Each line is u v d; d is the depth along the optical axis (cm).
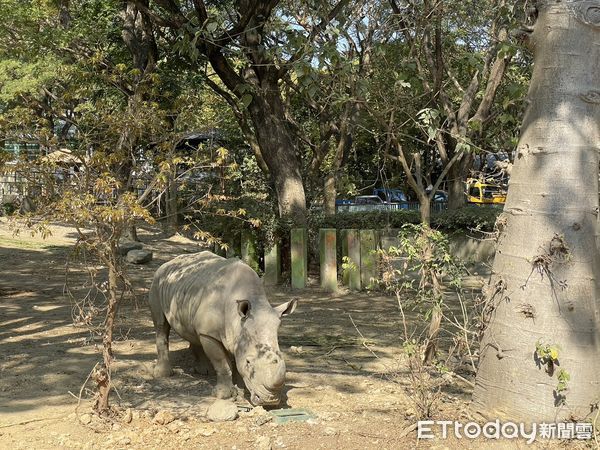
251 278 638
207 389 691
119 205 578
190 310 657
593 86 568
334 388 698
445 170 791
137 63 1864
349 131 1809
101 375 596
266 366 569
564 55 569
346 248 1393
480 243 1664
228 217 1427
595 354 555
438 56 1277
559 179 562
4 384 706
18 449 531
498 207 1797
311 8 1117
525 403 558
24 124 608
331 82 1104
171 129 740
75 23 1741
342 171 1911
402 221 1808
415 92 1065
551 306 553
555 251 555
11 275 1499
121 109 702
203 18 1395
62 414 614
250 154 2233
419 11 1141
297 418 591
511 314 569
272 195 1565
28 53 1377
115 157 588
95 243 591
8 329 977
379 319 1080
